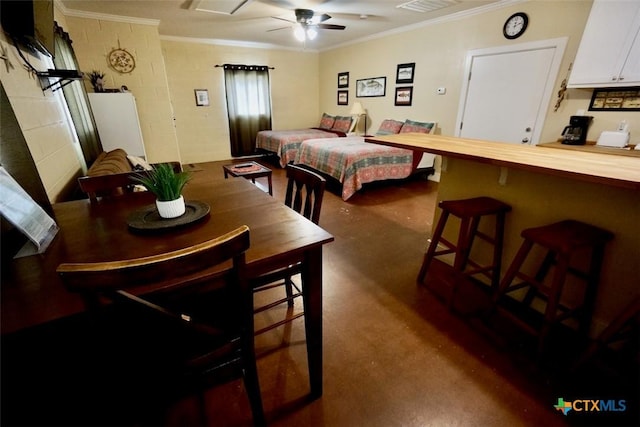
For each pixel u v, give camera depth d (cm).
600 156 163
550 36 324
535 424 120
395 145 212
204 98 602
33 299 77
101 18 390
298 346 159
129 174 167
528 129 361
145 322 83
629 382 135
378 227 310
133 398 86
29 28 146
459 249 179
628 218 141
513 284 196
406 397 131
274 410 125
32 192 139
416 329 170
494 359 150
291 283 180
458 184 222
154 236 110
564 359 150
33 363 76
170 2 348
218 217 127
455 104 437
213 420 122
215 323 100
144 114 450
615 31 255
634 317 134
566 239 136
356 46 585
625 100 278
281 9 381
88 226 120
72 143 244
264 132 633
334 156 409
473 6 376
